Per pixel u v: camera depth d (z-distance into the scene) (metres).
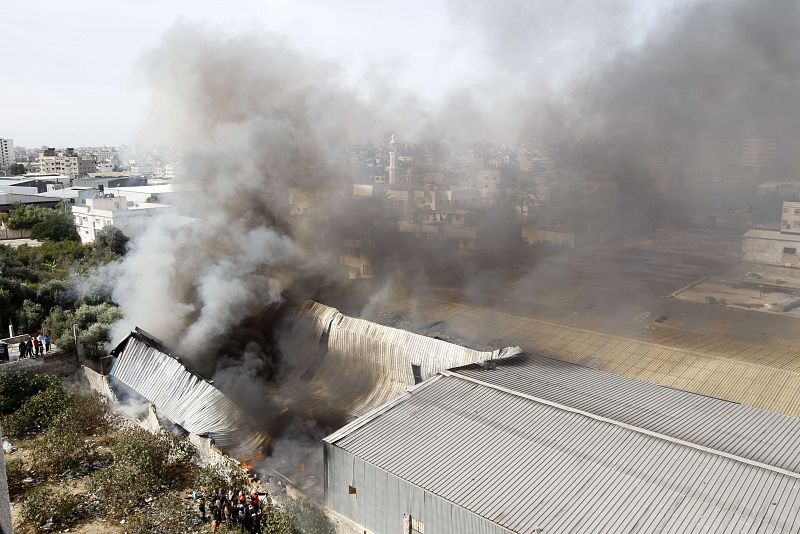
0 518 7.83
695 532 10.14
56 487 16.44
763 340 22.77
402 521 12.54
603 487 11.45
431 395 15.50
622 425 13.15
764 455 12.12
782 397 17.70
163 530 14.35
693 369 19.75
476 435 13.54
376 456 13.29
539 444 12.93
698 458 11.92
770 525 10.09
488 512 11.20
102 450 18.34
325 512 14.28
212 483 15.56
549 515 10.95
